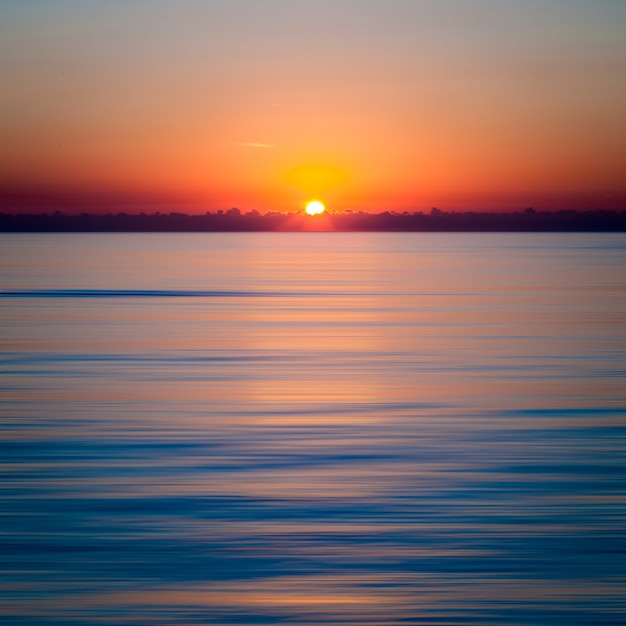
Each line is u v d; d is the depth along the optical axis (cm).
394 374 1848
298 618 704
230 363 2008
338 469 1109
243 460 1155
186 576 778
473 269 6438
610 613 709
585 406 1497
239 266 6969
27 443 1248
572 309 3275
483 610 716
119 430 1331
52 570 789
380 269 6512
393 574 781
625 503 967
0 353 2166
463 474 1084
